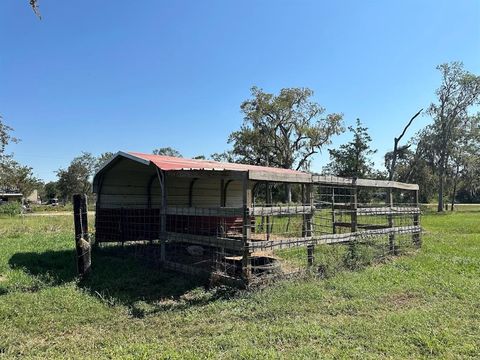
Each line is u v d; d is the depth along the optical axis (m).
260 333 5.54
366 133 42.75
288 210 8.88
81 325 6.06
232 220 12.70
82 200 8.88
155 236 13.48
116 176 13.41
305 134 47.91
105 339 5.48
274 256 10.30
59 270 9.48
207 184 15.48
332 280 8.53
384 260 11.28
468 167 57.34
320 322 6.07
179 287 8.22
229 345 5.16
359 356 4.76
